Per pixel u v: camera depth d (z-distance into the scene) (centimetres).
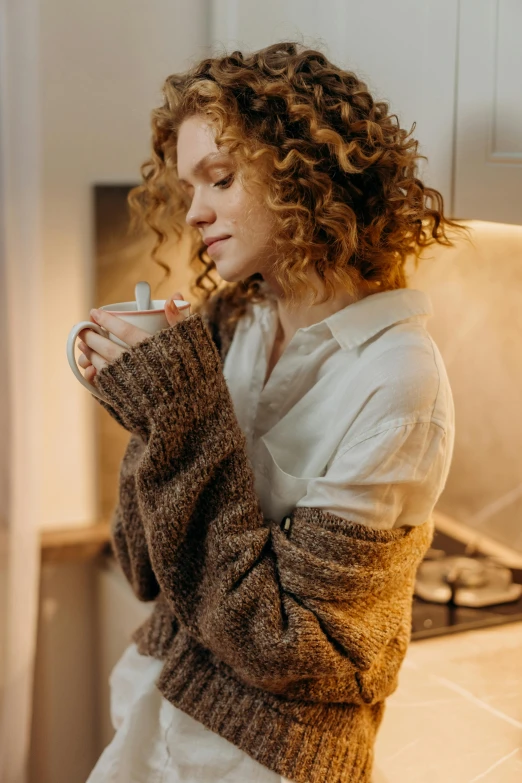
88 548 173
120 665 119
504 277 150
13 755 159
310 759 96
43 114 162
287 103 94
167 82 104
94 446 176
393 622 98
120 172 169
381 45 122
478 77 105
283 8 143
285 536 94
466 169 109
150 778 101
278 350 112
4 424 153
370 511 92
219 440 91
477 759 109
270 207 95
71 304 170
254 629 90
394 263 103
